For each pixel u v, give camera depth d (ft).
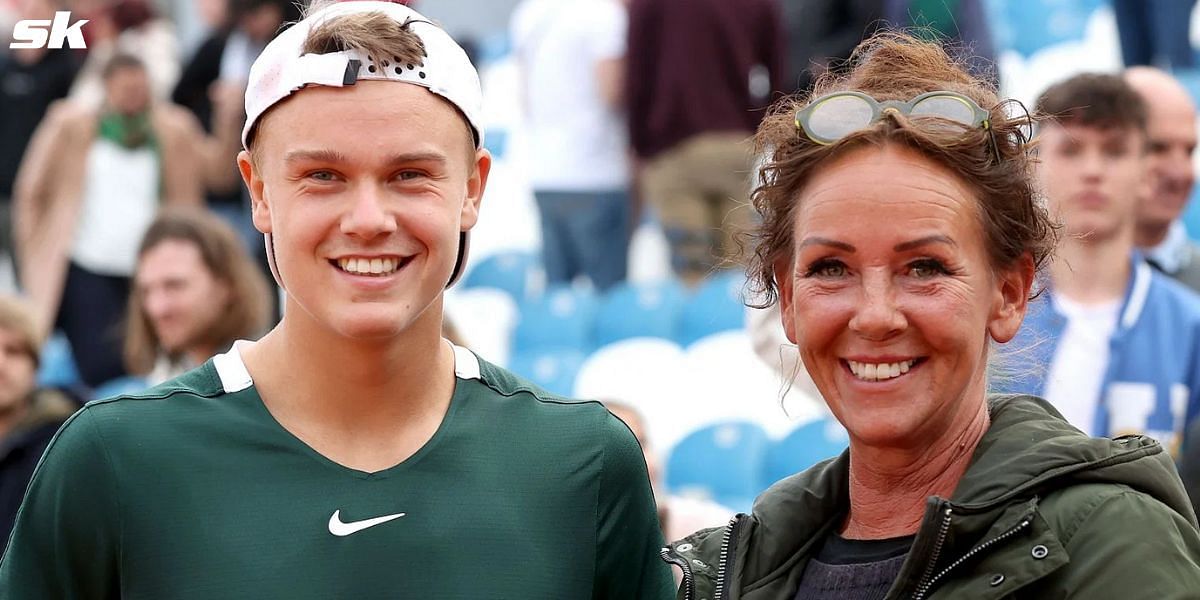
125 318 28.27
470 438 8.89
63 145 28.17
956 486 8.13
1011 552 7.67
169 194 28.66
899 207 8.02
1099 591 7.43
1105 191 14.57
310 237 8.37
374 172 8.34
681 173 26.53
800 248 8.32
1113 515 7.57
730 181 26.32
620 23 28.50
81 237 28.30
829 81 9.09
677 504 15.89
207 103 31.53
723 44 26.61
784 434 23.39
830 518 8.83
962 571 7.80
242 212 29.04
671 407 24.38
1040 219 8.60
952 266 8.09
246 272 17.87
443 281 8.58
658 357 25.14
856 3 27.20
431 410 8.96
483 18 49.16
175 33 45.57
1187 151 16.69
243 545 8.42
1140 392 14.47
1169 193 16.69
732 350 24.66
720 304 27.17
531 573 8.68
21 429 16.03
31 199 28.27
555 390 25.80
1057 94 14.83
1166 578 7.36
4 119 32.12
